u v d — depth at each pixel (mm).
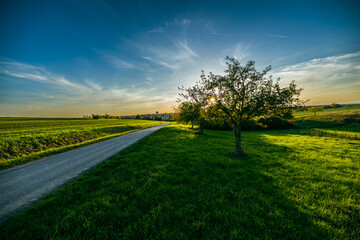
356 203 5293
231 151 13164
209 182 6902
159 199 5383
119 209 4723
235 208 4781
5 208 5191
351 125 36375
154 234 3805
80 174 8336
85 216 4316
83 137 25500
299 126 43000
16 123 49750
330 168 9273
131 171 8141
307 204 5141
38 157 12836
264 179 7352
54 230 3889
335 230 3967
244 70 10617
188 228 3973
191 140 19969
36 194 6199
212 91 11641
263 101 10266
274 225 4145
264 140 21859
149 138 21531
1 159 12734
